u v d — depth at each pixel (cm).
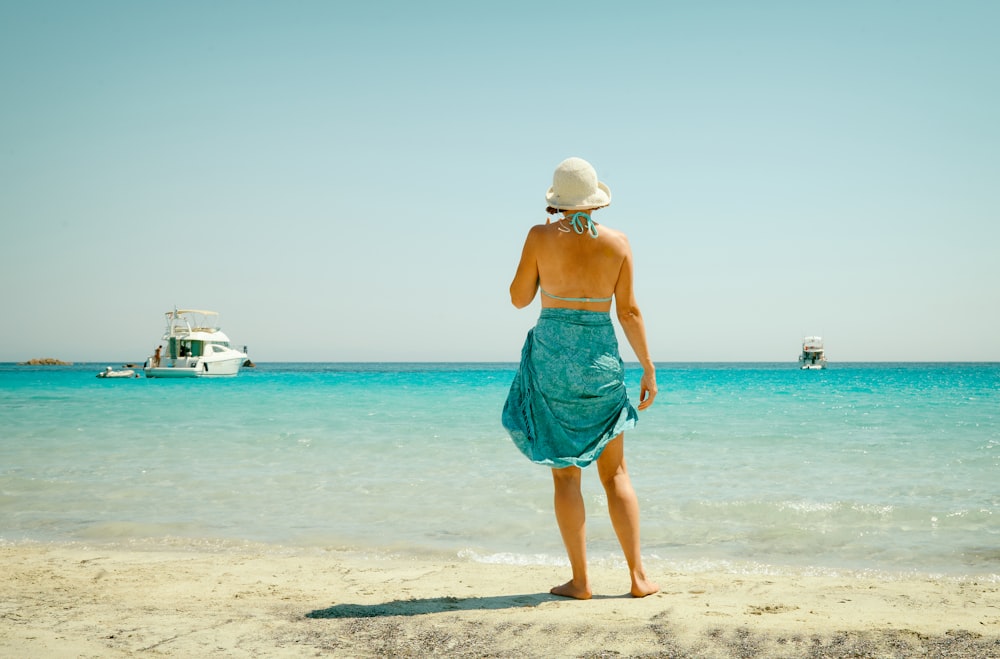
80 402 2056
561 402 331
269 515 611
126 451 994
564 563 462
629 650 265
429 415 1562
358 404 1950
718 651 263
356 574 419
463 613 321
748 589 371
